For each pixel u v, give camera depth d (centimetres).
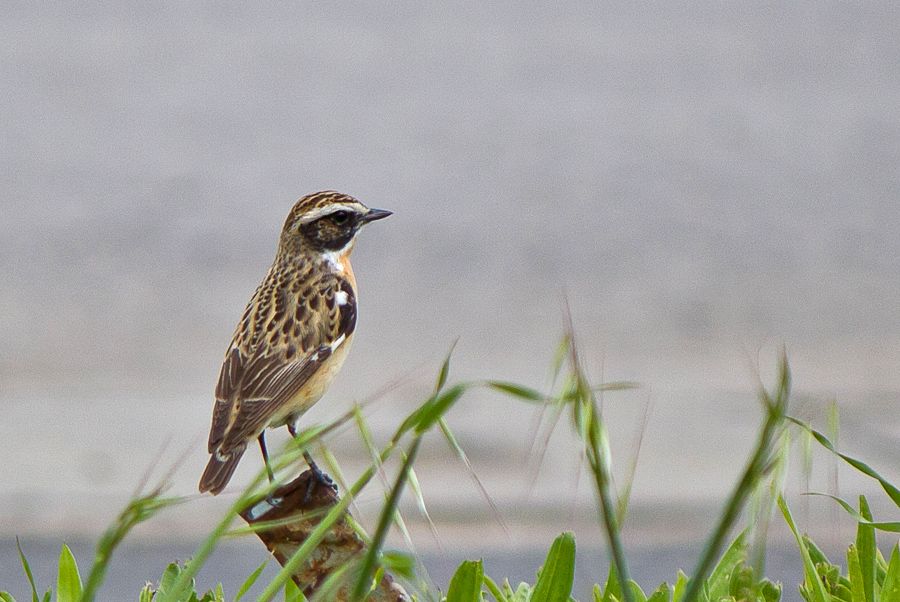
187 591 603
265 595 469
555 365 454
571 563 550
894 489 515
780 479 476
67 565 593
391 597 548
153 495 460
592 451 443
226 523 461
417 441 441
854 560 578
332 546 546
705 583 585
